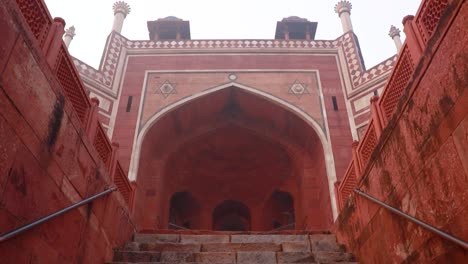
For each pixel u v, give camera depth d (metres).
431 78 2.41
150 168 8.41
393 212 3.04
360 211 3.91
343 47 9.39
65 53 3.04
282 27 10.65
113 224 4.05
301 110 8.40
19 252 2.25
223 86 8.66
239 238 4.79
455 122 2.17
